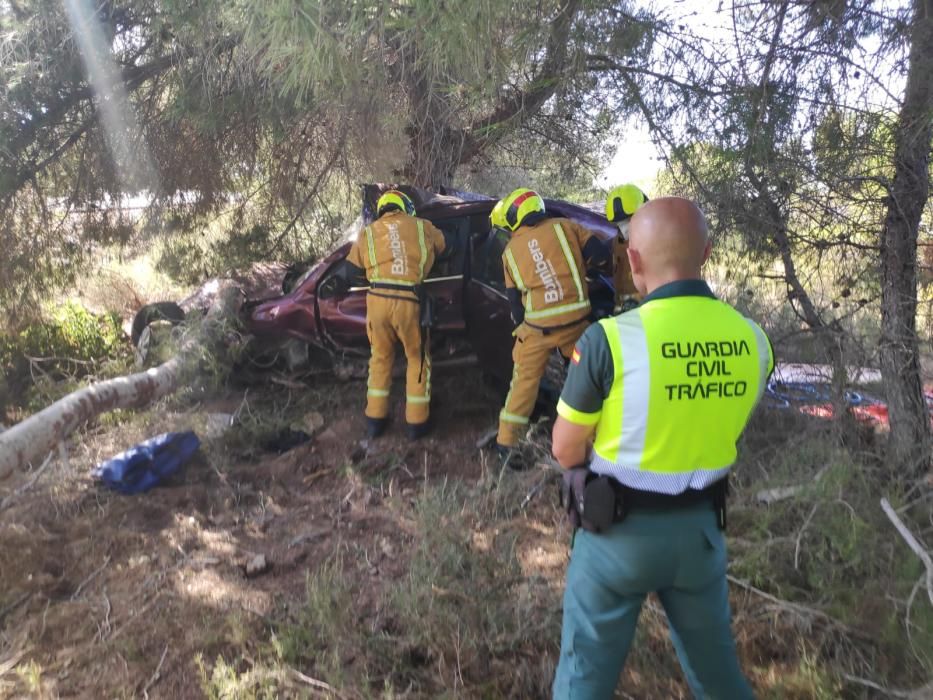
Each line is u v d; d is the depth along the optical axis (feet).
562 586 11.15
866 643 9.43
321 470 15.69
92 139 21.12
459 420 17.26
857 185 12.32
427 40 10.77
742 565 10.59
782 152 12.52
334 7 10.32
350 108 17.65
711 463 6.69
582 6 12.07
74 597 11.73
